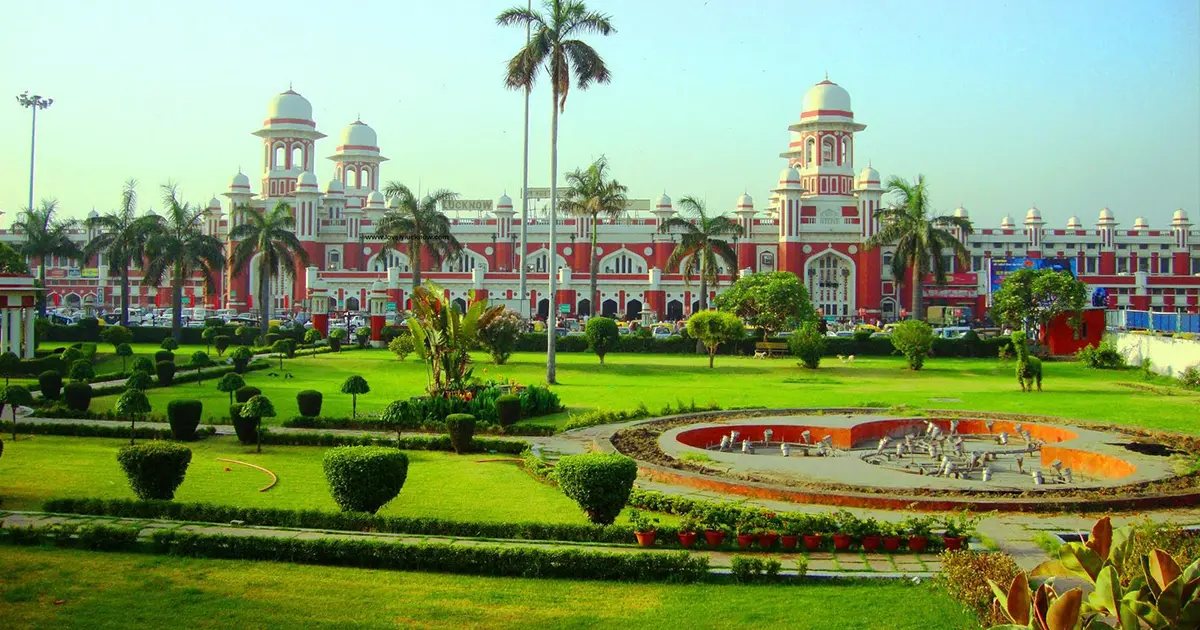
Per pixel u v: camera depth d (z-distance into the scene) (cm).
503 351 3142
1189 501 1097
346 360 3319
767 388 2602
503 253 6262
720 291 5703
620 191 4388
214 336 3938
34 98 5272
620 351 3822
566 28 2620
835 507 1087
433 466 1391
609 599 758
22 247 4606
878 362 3494
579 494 974
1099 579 457
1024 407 2131
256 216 4431
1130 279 5875
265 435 1580
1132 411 2053
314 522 945
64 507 1005
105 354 3359
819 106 6109
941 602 746
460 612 724
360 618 707
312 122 6681
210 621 693
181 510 983
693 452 1379
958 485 1159
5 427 1641
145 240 4306
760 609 731
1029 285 3778
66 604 720
